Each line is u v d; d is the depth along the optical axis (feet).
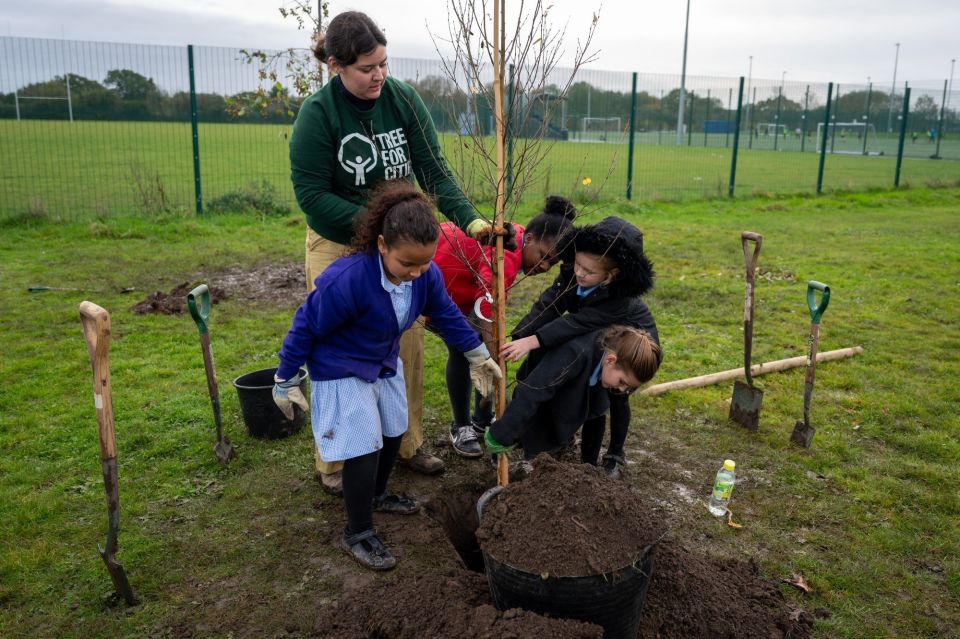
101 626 8.38
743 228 38.75
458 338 9.40
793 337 19.89
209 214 37.29
